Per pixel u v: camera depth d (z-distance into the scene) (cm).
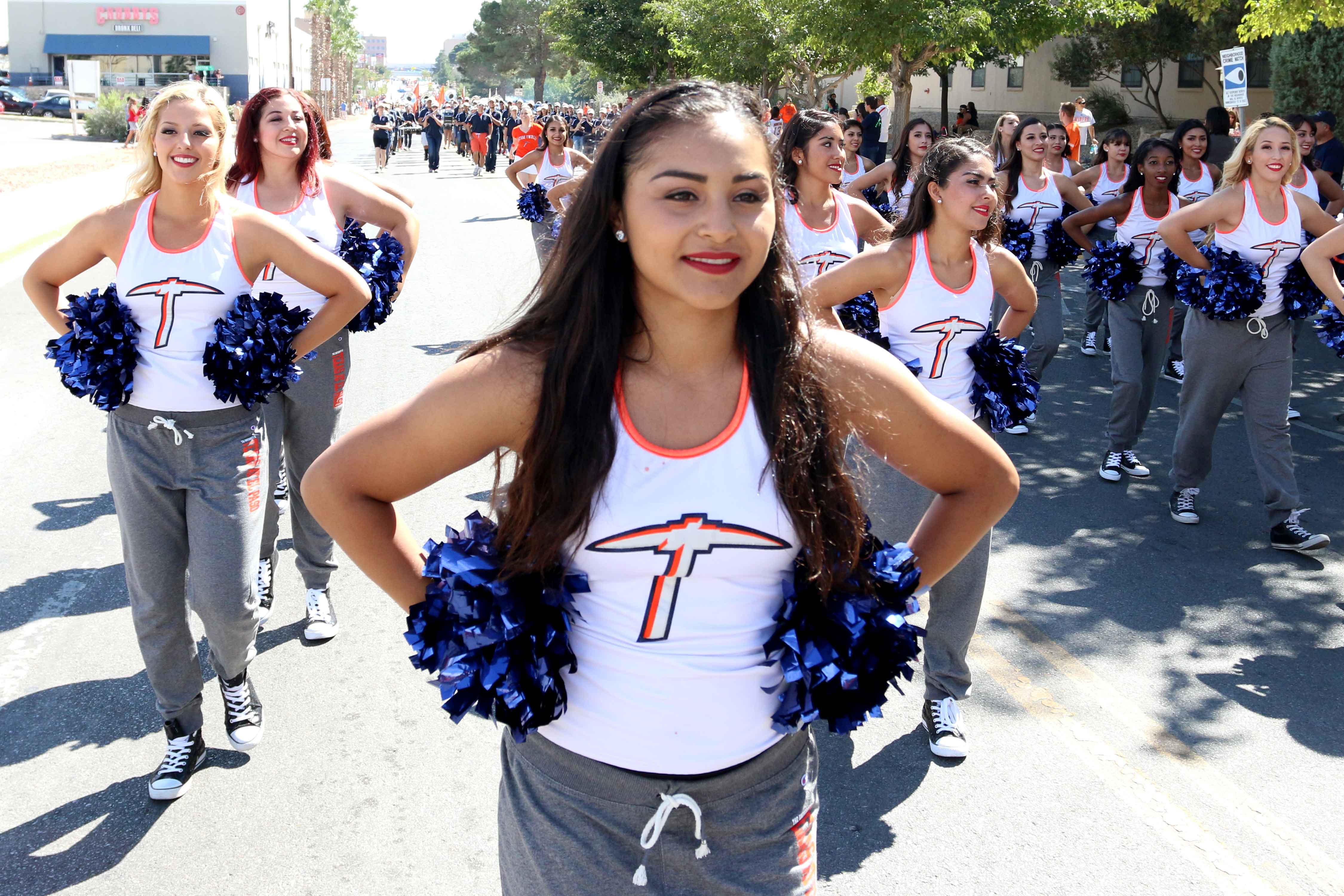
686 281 157
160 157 322
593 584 170
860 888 309
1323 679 429
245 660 362
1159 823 339
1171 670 436
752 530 165
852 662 177
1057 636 466
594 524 164
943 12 1733
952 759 371
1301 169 764
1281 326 541
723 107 160
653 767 172
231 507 336
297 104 443
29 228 1652
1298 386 902
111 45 6725
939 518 192
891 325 379
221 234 334
